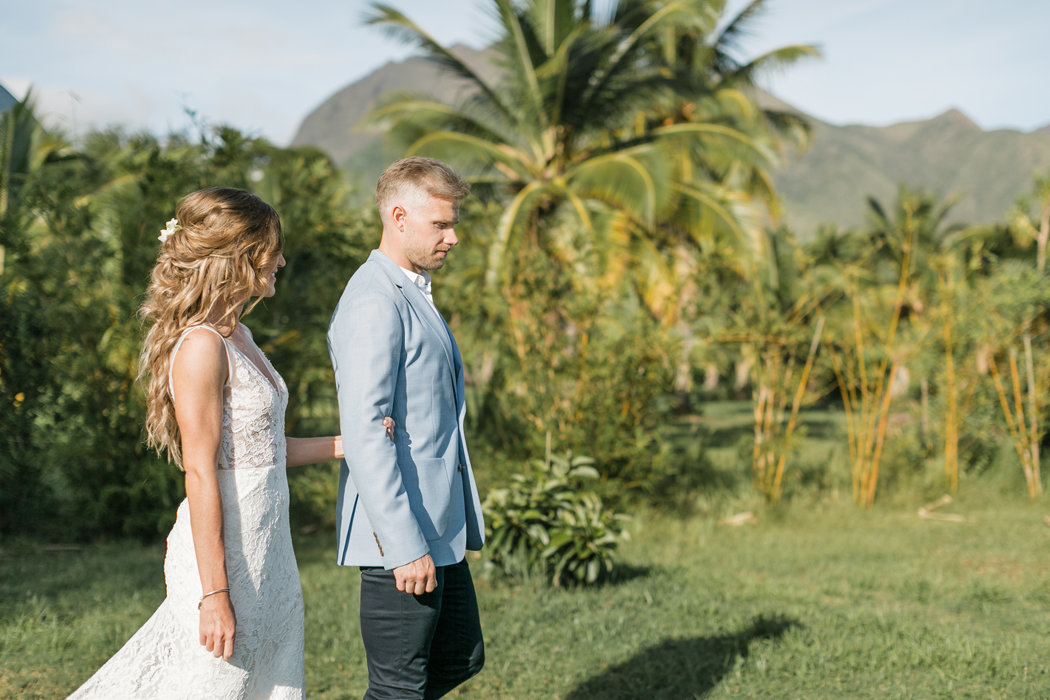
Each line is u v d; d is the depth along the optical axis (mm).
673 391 7836
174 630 1927
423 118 14930
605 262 7875
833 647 4047
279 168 7469
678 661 3863
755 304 8727
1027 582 5621
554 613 4656
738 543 7223
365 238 7367
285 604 2041
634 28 14203
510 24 13500
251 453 1970
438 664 2410
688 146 15188
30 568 5504
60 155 10172
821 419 20875
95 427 6418
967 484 9758
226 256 1943
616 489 7484
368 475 2025
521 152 14914
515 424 7613
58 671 3564
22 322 6180
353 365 2070
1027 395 10031
